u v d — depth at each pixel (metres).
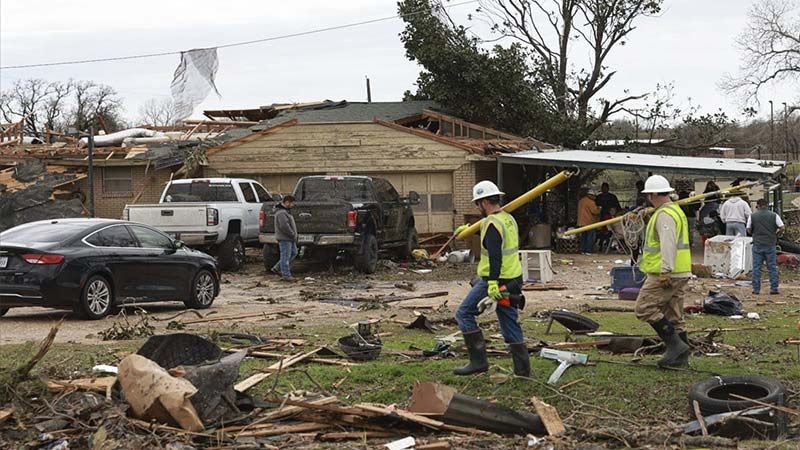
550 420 7.84
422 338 12.49
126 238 15.16
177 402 7.41
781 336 12.30
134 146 30.50
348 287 19.91
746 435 7.79
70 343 11.83
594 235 27.98
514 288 9.02
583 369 9.73
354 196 22.88
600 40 39.75
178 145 29.20
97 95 70.88
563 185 34.00
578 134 35.81
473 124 32.25
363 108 34.88
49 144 33.34
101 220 15.27
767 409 7.84
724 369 9.89
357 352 10.65
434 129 33.62
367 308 16.06
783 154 67.50
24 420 7.57
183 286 15.87
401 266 23.98
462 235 9.59
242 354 8.38
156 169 28.83
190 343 8.70
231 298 18.11
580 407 8.62
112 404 7.78
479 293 9.31
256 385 9.10
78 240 14.44
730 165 25.88
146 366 7.71
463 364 10.02
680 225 9.73
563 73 40.09
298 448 7.23
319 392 8.84
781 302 16.72
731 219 22.55
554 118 35.16
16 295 13.82
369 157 28.00
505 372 9.43
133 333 12.52
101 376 9.28
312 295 18.08
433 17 33.22
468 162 27.69
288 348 11.40
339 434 7.63
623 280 17.73
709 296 15.02
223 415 7.84
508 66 33.19
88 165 29.03
